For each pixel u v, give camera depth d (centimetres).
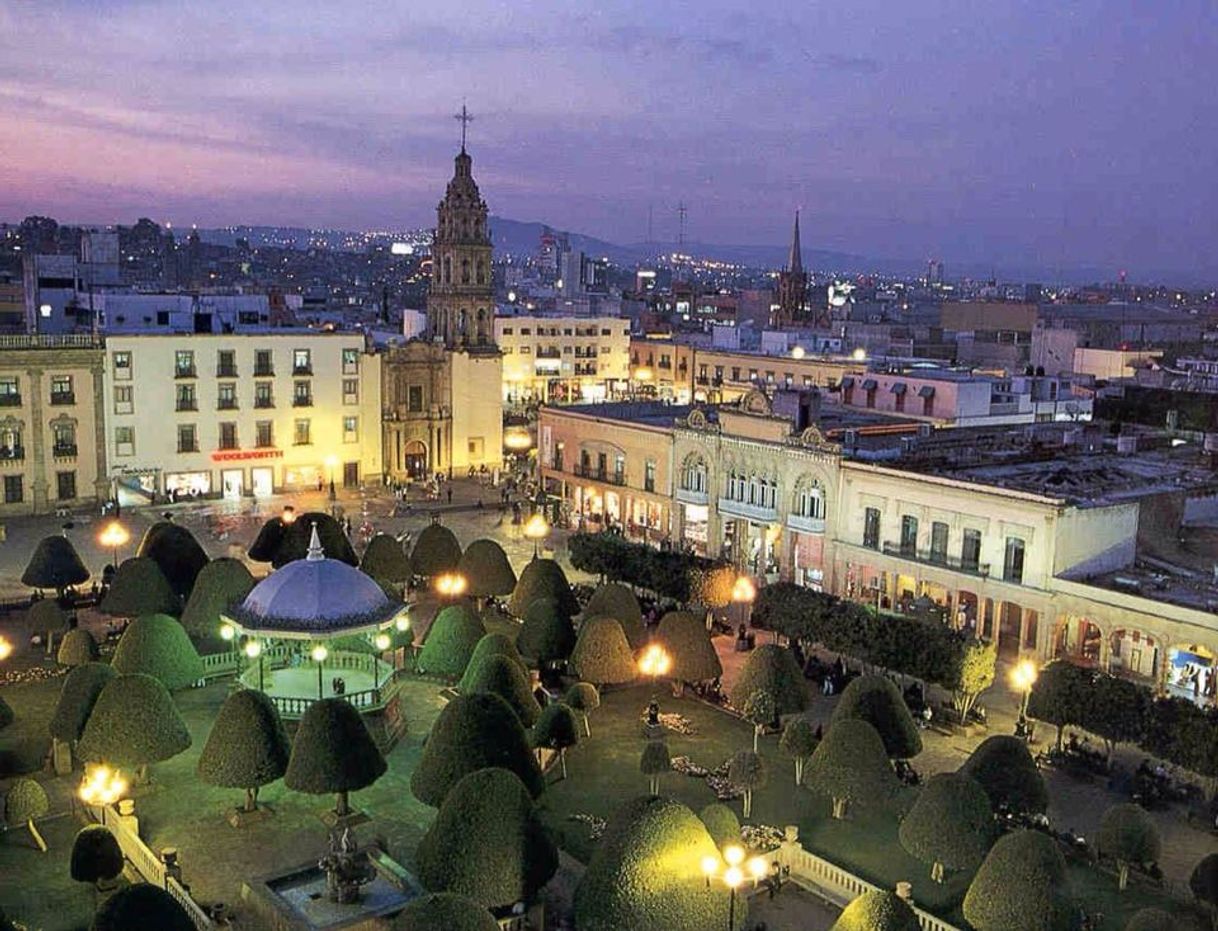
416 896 3941
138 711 4762
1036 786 4609
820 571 8206
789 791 5131
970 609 7344
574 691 5703
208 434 11288
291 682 6028
